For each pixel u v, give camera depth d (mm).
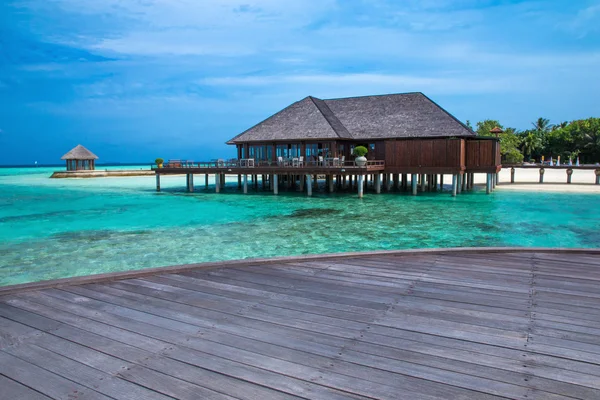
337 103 36281
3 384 2809
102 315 3980
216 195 31219
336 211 21562
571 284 4695
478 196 28141
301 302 4273
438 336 3428
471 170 28844
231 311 4051
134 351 3252
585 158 65625
